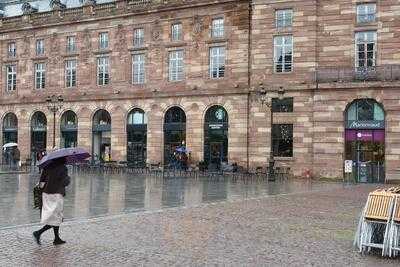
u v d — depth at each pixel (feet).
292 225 63.52
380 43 155.22
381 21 155.33
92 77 208.64
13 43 230.68
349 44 158.61
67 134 215.31
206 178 155.53
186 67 188.03
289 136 165.48
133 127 199.62
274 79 167.63
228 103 178.81
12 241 51.08
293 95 164.45
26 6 228.02
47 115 219.41
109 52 204.54
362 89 153.89
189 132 186.29
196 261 44.04
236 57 178.50
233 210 77.05
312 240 53.98
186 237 54.54
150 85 195.31
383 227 48.03
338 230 60.18
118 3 201.57
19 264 41.86
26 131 225.35
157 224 62.69
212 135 182.50
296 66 164.25
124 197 96.63
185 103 187.52
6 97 231.09
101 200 91.35
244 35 177.37
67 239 52.65
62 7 218.38
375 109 153.69
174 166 173.47
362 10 157.89
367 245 47.26
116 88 202.49
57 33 217.36
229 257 45.78
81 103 210.79
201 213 73.20
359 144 155.43
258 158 169.78
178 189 115.24
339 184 139.85
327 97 158.71
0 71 232.94
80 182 133.80
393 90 150.41
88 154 52.29
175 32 191.62
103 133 207.10
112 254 46.09
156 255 45.93
